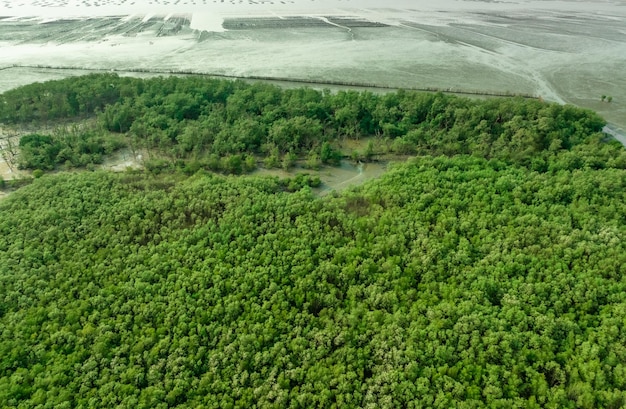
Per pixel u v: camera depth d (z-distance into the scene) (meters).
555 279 65.69
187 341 59.16
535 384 53.09
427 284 66.38
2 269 68.81
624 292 62.72
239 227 78.00
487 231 75.06
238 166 101.75
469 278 66.88
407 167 94.12
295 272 68.88
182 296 64.88
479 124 105.88
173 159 106.06
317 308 65.25
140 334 60.47
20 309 63.75
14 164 105.81
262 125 110.88
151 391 53.72
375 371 56.22
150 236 77.12
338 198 84.94
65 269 69.88
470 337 58.56
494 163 94.19
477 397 52.53
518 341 57.41
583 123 105.44
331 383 54.50
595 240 71.94
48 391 53.38
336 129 114.62
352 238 76.50
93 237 76.44
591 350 55.78
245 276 67.88
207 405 52.69
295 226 78.62
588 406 50.81
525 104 110.31
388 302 64.12
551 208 79.38
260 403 52.72
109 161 108.69
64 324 62.03
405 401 52.66
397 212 80.56
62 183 89.56
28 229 77.06
